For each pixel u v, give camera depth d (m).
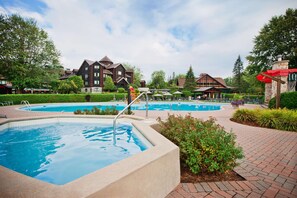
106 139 6.26
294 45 23.73
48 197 1.43
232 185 2.75
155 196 2.23
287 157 3.99
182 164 3.40
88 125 8.16
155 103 25.28
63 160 4.43
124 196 1.78
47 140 6.12
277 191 2.57
